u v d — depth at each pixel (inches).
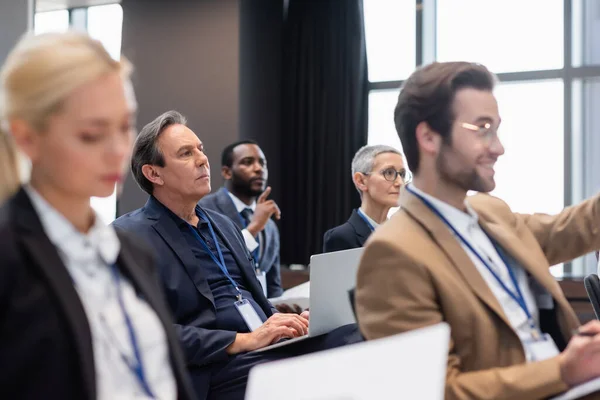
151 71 242.8
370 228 135.2
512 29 240.1
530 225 65.6
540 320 58.7
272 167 250.5
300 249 251.9
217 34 235.6
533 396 50.0
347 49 248.5
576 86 233.9
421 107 57.7
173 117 108.5
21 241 40.2
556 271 227.9
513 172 236.4
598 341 49.1
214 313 102.4
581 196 233.0
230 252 112.3
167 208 106.9
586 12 234.1
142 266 50.1
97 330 42.9
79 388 39.2
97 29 266.7
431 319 53.1
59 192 43.1
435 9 247.9
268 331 98.5
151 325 46.9
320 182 248.7
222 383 96.7
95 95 41.2
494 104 57.4
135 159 107.7
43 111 40.6
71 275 42.6
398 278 54.3
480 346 53.4
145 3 244.7
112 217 243.6
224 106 233.8
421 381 39.2
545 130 234.4
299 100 253.4
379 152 137.2
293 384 38.3
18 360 38.0
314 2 253.6
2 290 38.3
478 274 55.3
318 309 84.1
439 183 58.3
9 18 221.8
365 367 38.8
